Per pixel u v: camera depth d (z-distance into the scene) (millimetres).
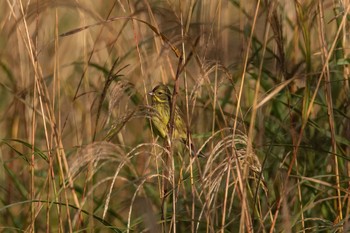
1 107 13539
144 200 9297
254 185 10398
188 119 9531
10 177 11883
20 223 11438
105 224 9609
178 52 9406
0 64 12625
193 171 10531
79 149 10031
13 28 11883
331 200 10586
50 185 10508
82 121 11953
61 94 13328
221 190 10516
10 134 12750
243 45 11500
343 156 9781
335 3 11500
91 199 10891
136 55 12898
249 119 11617
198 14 11820
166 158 9891
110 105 9594
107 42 13125
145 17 12336
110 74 9797
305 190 10852
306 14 11125
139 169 11852
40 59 13977
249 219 9008
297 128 11141
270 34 12633
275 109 11375
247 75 12016
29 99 12133
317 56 12242
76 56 14195
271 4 10422
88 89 12023
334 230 9602
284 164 10867
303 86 11328
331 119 9961
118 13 13797
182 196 10844
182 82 12109
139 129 12781
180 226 10766
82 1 13711
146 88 11266
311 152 10906
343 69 11070
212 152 8898
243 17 12438
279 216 10094
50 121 10359
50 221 11453
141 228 10883
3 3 13852
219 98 11922
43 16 13430
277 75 11414
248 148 8688
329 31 13672
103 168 11805
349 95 10781
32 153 10266
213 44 10914
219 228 9531
